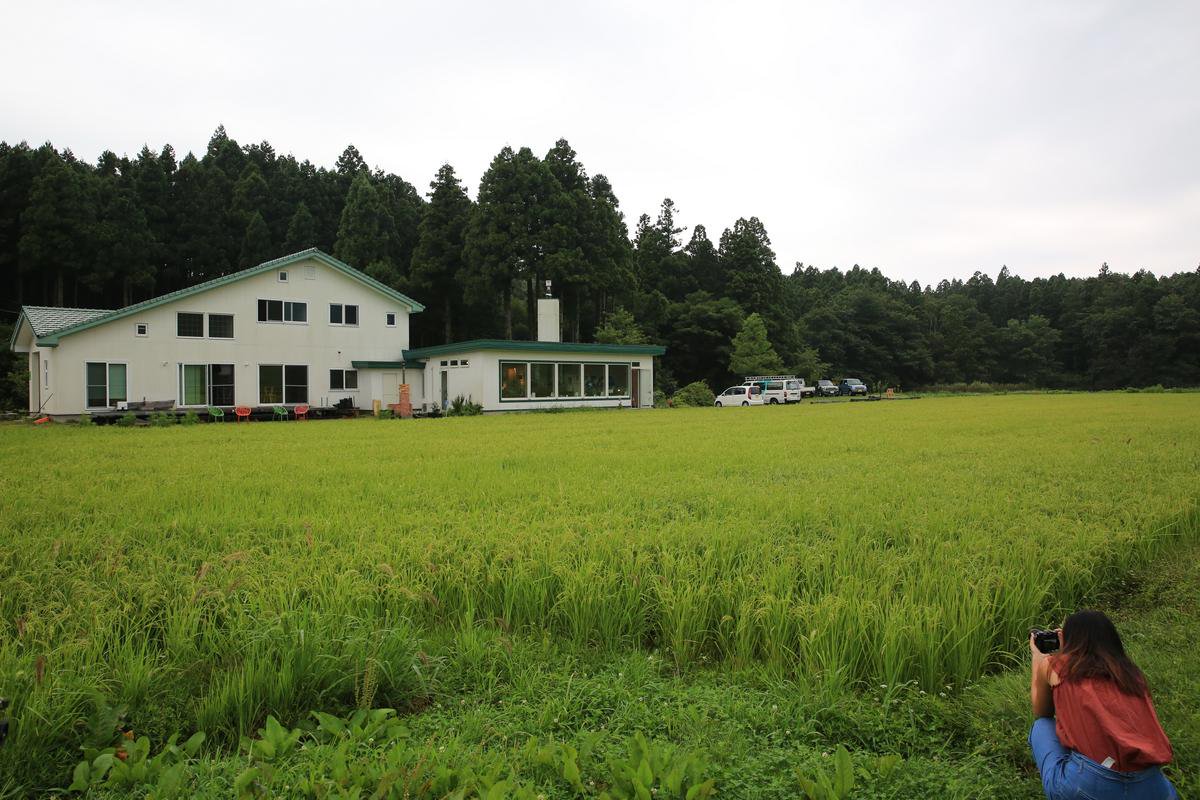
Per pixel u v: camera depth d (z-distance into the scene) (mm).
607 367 38906
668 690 4211
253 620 4594
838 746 3311
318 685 4164
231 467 12414
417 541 6605
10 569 5879
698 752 3303
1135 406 34812
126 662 4098
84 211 46781
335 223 60312
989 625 4910
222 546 6801
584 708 4016
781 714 3850
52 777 3336
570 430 21938
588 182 56281
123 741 3471
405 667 4305
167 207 55438
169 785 3062
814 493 9477
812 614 4832
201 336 29672
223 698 3859
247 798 2934
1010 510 8172
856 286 101312
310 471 11828
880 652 4445
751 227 74125
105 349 27375
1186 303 83688
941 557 6160
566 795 3096
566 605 5355
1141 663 4367
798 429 21844
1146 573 6609
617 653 4938
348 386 34156
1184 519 7875
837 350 81250
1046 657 3041
